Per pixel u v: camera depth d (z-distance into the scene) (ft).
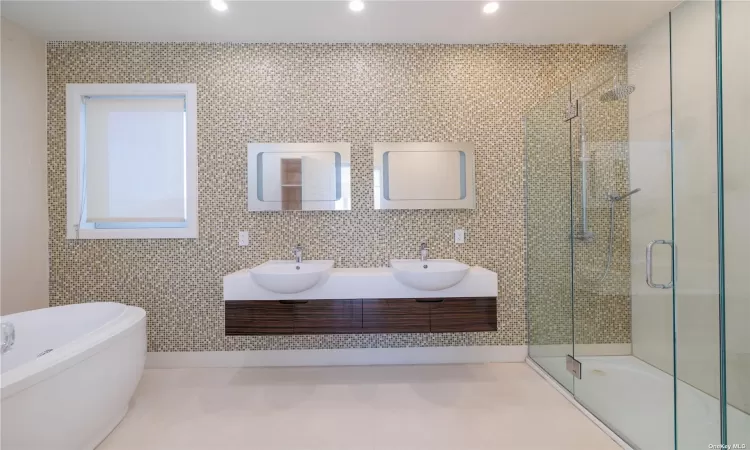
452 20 7.44
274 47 8.29
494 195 8.42
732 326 5.57
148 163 8.26
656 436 5.31
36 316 6.46
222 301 8.26
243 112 8.26
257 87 8.27
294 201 8.04
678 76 6.16
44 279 7.98
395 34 7.98
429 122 8.33
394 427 5.84
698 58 6.10
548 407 6.49
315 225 8.32
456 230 8.37
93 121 8.19
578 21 7.52
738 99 5.71
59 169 8.05
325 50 8.32
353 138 8.33
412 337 8.41
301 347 8.33
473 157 8.13
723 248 5.32
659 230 6.51
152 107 8.26
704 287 5.90
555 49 8.43
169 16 7.19
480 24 7.61
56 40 8.05
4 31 7.16
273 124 8.28
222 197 8.24
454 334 8.44
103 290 8.15
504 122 8.38
